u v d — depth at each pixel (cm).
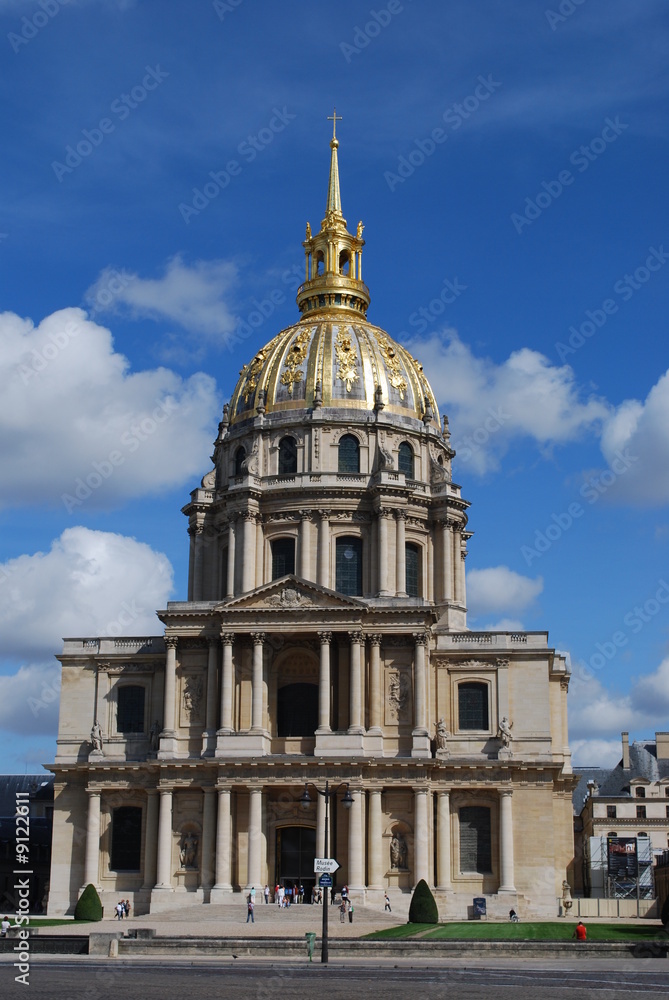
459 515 15500
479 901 12525
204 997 6197
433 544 15388
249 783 12744
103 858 13288
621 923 11831
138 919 11956
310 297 16962
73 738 13775
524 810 13088
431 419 15888
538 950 8900
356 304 17025
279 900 12181
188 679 13425
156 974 7562
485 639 13675
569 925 11225
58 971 7781
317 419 15212
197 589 15538
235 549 14975
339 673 13250
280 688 13662
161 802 12988
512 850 12925
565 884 14038
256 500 15025
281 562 14988
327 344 15850
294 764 12706
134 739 13638
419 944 8969
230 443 15888
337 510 14888
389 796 12875
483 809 13150
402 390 15825
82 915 12156
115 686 13850
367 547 14875
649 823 19362
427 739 12888
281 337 16388
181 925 11212
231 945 9144
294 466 15288
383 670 13162
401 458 15512
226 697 13038
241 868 12781
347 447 15300
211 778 12950
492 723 13388
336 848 12700
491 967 8006
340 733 12838
